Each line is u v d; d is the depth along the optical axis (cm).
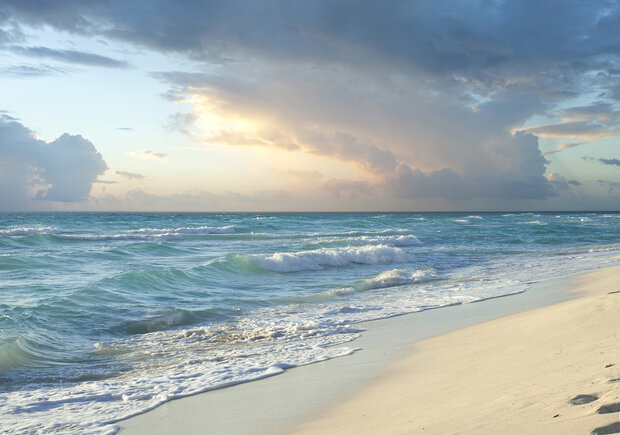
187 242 3453
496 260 2339
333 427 443
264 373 698
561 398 368
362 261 2303
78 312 1130
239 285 1653
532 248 3005
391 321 1062
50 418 547
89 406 588
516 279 1645
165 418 530
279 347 873
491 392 454
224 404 565
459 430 347
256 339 947
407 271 1886
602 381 396
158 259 2350
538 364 539
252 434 458
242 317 1161
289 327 1036
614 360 481
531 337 719
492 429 331
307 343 895
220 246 3105
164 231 4372
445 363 655
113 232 4394
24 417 553
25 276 1703
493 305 1171
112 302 1253
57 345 894
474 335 830
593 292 1212
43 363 793
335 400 543
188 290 1512
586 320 759
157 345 913
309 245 3038
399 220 7381
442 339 838
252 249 2905
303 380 650
